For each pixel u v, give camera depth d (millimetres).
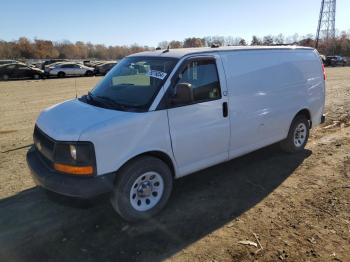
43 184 3816
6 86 23031
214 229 3916
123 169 3877
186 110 4270
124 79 4562
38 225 4035
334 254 3447
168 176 4234
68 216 4223
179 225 4008
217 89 4609
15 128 9070
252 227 3939
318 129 8164
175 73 4203
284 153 6320
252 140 5266
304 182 5113
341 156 6176
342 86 18000
